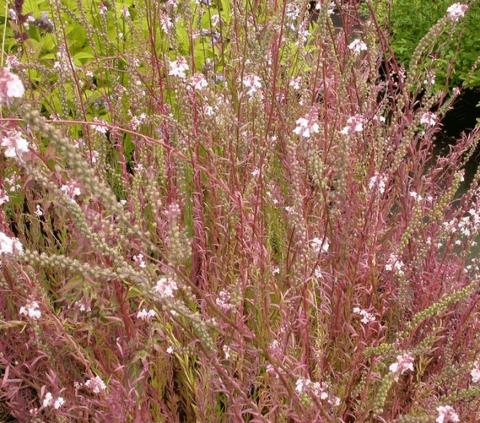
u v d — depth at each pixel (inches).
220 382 75.4
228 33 142.2
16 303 94.7
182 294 68.2
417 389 87.6
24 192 108.3
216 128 105.5
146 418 81.1
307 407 70.5
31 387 102.0
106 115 142.1
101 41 147.3
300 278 75.5
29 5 151.9
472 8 183.0
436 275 101.7
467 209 117.7
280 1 139.2
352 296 92.5
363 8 157.5
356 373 89.0
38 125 45.4
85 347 95.3
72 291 94.1
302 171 97.7
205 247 100.3
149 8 116.8
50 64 142.3
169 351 81.4
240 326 69.7
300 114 120.8
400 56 205.2
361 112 112.2
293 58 136.5
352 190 100.0
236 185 92.8
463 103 207.2
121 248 78.7
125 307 82.3
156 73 126.3
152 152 110.6
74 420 91.0
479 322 99.4
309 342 81.0
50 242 106.7
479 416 86.1
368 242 92.0
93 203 87.6
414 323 83.8
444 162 125.6
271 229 111.9
